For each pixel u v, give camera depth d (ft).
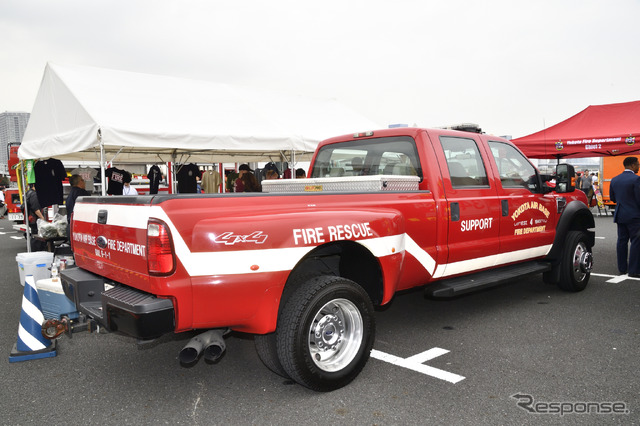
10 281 23.47
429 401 10.05
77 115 23.40
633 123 25.76
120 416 9.61
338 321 10.96
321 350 10.68
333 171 17.20
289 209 10.48
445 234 13.93
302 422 9.23
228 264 9.27
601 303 17.87
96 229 11.05
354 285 10.81
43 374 11.82
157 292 8.87
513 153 17.26
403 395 10.36
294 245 9.94
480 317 16.22
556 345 13.35
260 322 9.78
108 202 10.46
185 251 8.91
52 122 26.30
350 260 12.42
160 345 13.96
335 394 10.48
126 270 9.79
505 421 9.14
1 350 13.61
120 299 9.20
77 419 9.48
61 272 12.10
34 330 12.97
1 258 31.45
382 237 11.55
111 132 21.58
